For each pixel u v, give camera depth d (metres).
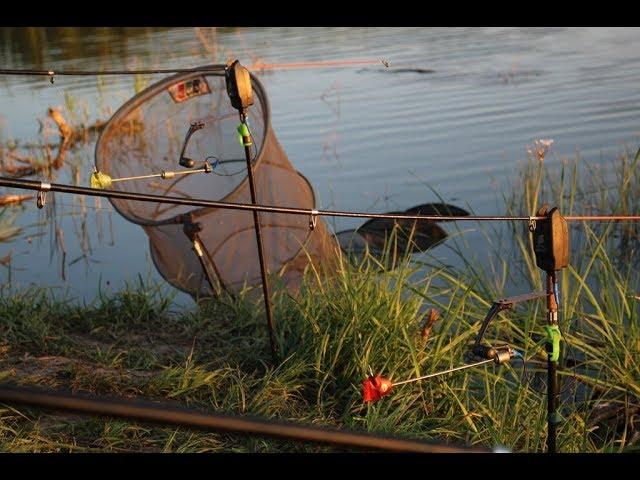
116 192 3.35
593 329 6.45
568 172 10.32
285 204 6.62
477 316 6.25
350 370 5.16
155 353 5.45
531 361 5.68
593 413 5.38
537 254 3.66
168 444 4.16
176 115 6.86
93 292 8.27
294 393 5.05
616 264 8.13
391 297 5.61
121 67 17.75
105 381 4.82
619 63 16.06
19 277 8.55
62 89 16.83
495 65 16.73
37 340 5.43
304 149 12.16
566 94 14.09
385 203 9.92
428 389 5.09
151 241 6.70
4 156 12.33
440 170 10.92
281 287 6.15
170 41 20.70
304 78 16.75
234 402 4.78
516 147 11.56
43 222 10.20
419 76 16.38
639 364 5.58
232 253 6.45
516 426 4.93
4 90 17.14
